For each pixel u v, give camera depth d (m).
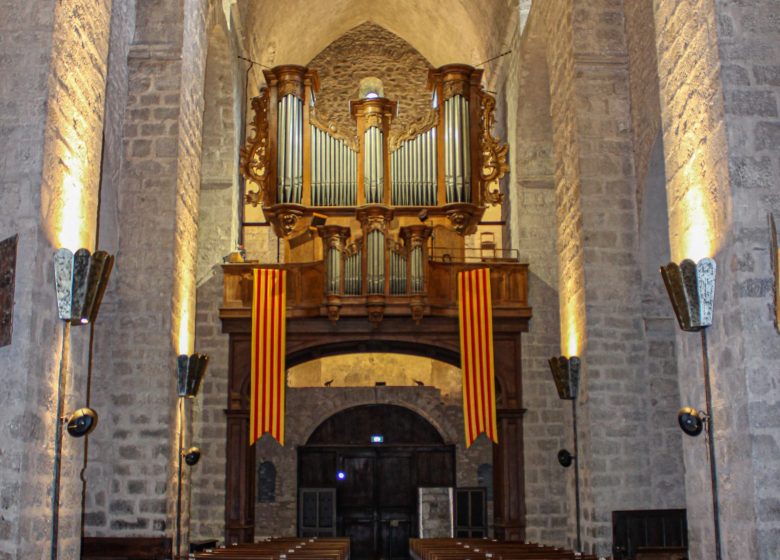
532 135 18.72
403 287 17.30
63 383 7.78
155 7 13.24
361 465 21.73
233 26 17.94
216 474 17.33
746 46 8.00
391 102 18.48
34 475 7.31
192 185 13.88
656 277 13.65
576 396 13.91
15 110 7.62
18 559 7.00
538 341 18.03
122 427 12.19
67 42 8.06
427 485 21.56
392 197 18.28
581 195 13.85
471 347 17.16
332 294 17.09
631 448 13.30
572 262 14.33
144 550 11.84
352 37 23.80
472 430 16.86
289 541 16.34
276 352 16.92
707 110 8.20
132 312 12.45
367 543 21.48
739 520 7.54
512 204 19.09
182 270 13.23
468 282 17.41
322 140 18.42
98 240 12.55
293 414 21.41
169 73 13.09
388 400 21.59
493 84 21.09
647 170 13.31
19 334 7.29
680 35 8.85
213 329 17.75
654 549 12.63
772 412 7.39
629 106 14.09
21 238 7.43
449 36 22.69
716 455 7.97
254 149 18.33
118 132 12.69
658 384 13.52
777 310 7.43
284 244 18.69
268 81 18.50
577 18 14.29
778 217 7.68
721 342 7.87
